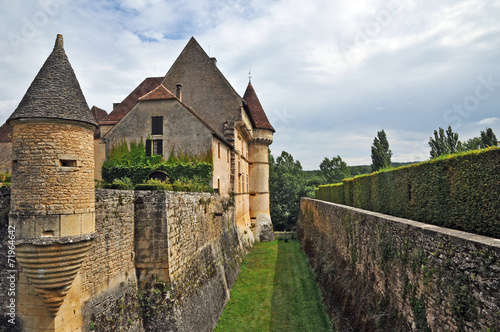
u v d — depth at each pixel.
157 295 10.46
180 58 29.14
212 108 28.23
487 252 5.95
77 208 7.45
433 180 10.28
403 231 9.55
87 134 7.88
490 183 7.55
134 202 10.84
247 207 36.25
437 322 7.35
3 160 20.77
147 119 21.77
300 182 61.00
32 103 7.25
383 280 10.70
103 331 8.57
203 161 21.12
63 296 7.36
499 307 5.54
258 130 38.19
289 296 17.47
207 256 16.09
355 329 11.28
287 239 37.62
